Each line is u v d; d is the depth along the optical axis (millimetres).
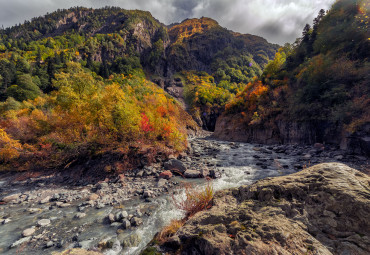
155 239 3988
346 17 30594
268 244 2398
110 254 5438
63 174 15477
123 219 7387
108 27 183500
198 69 162750
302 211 3055
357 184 3051
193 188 10797
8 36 171750
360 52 22203
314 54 36312
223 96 103625
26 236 6762
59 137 17750
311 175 3711
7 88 61031
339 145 19750
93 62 112062
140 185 11828
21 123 25234
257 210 3338
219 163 17562
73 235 6648
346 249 2320
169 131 20203
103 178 13828
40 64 89625
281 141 31641
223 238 2746
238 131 43906
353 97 19188
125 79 99812
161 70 142375
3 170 17672
